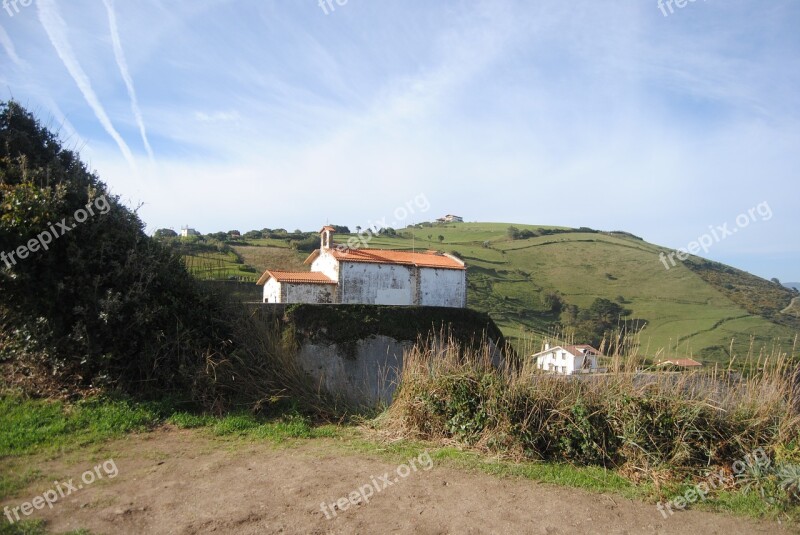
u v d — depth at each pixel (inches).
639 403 257.4
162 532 159.5
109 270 317.1
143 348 314.3
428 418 287.9
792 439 245.8
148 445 246.8
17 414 256.7
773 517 203.0
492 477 228.2
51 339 291.6
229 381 321.4
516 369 297.1
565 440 257.0
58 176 332.8
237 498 187.8
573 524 183.8
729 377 286.8
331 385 364.5
